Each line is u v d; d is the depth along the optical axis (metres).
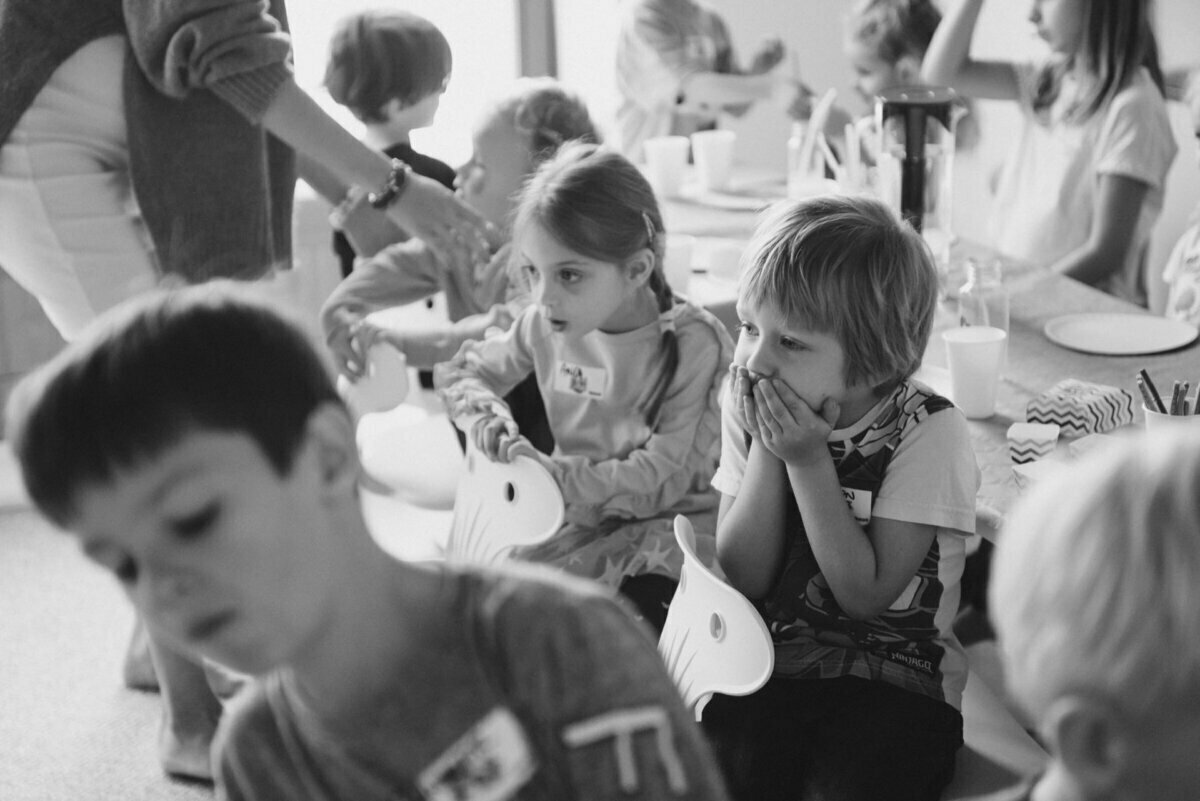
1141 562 0.57
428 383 2.79
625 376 1.93
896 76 3.71
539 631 0.70
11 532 3.27
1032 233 3.43
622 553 1.87
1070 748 0.60
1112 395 1.73
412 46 2.60
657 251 1.91
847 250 1.40
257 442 0.63
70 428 0.62
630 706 0.69
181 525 0.63
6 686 2.64
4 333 3.53
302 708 0.73
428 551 2.61
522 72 4.14
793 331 1.43
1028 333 2.15
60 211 2.02
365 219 2.53
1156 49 3.11
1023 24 3.43
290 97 2.05
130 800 2.25
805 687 1.48
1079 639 0.59
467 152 4.14
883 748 1.38
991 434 1.75
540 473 1.71
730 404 1.57
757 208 3.04
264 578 0.65
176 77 1.94
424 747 0.72
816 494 1.45
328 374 0.69
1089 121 3.23
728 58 3.79
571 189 1.82
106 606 2.95
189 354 0.63
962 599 2.22
